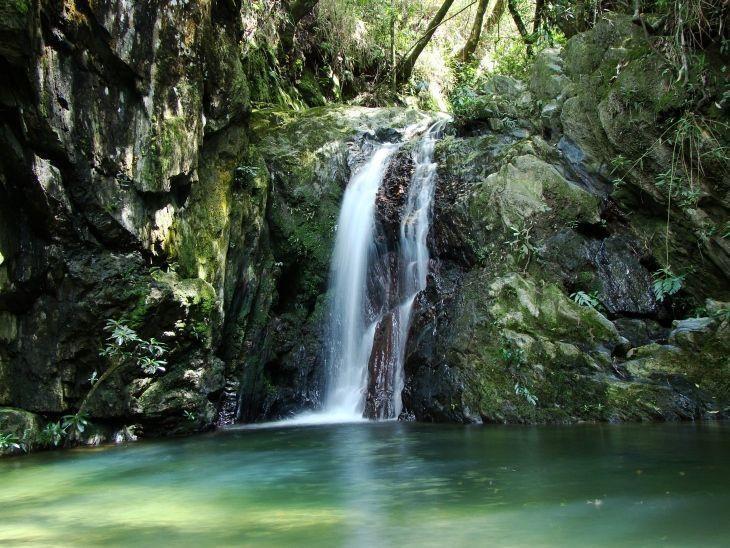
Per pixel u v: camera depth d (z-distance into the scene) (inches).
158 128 287.6
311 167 428.5
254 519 142.9
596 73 361.4
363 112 477.7
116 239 275.7
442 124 451.5
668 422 268.4
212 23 331.9
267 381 381.1
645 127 327.0
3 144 240.5
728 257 311.9
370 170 432.1
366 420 347.3
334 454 229.8
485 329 312.2
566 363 293.7
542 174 349.1
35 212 257.3
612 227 349.4
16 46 223.6
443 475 181.5
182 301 286.8
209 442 272.7
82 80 259.8
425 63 693.3
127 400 279.9
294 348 392.8
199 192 327.3
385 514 141.8
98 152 265.3
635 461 187.9
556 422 282.5
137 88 277.6
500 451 215.8
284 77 543.5
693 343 291.6
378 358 367.2
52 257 264.2
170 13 291.9
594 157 353.7
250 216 364.5
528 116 396.5
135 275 279.7
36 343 267.7
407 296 384.5
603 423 273.3
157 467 217.8
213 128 335.0
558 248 339.6
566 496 150.4
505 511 139.6
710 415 274.7
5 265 252.8
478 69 684.7
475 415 299.3
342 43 606.2
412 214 395.5
